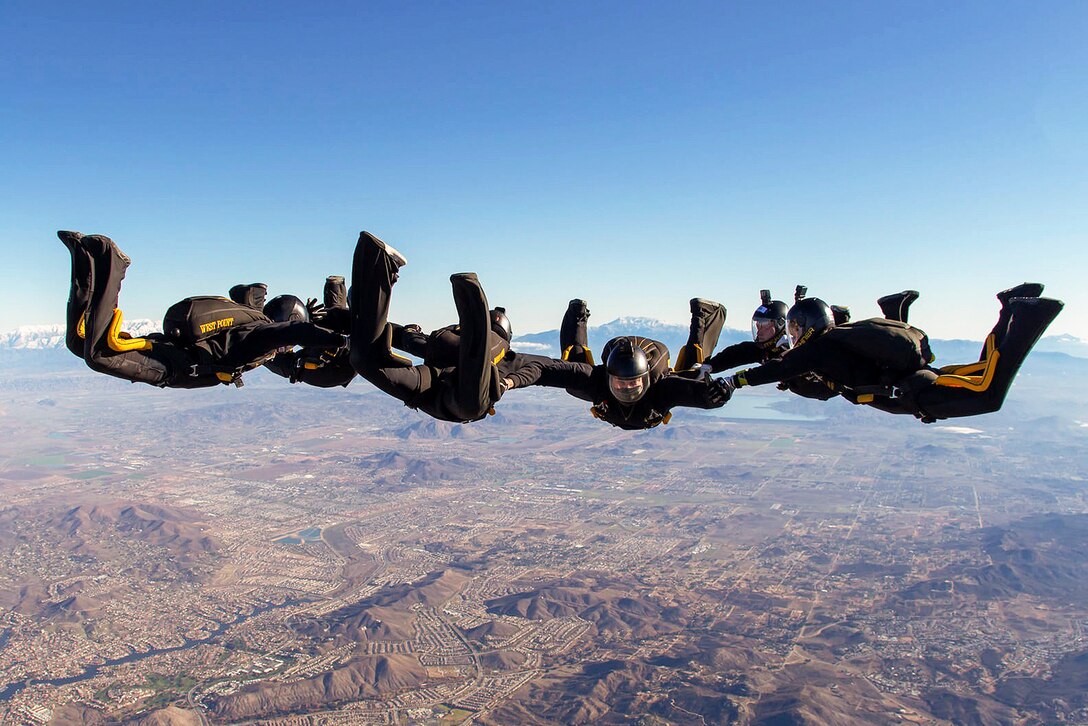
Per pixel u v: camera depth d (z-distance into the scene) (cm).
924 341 354
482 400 318
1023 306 313
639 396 355
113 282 319
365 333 305
